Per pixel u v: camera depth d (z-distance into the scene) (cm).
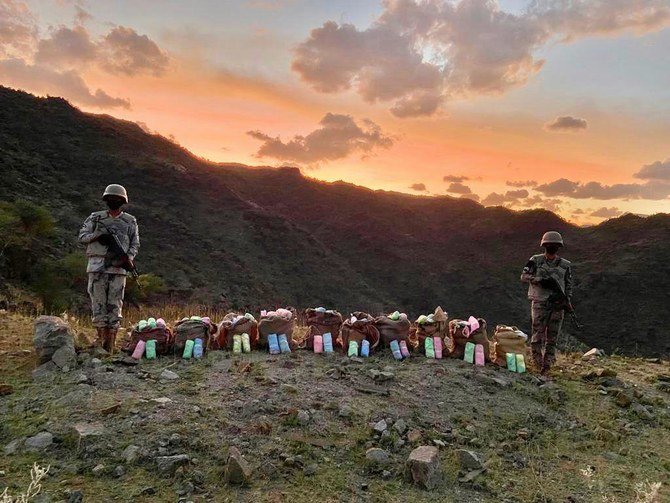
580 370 757
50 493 341
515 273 7825
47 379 523
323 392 545
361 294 6238
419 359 708
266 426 450
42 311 1241
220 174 10000
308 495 370
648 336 5525
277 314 734
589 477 438
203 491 363
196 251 5044
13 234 2134
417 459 407
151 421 443
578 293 6581
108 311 643
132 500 344
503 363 711
